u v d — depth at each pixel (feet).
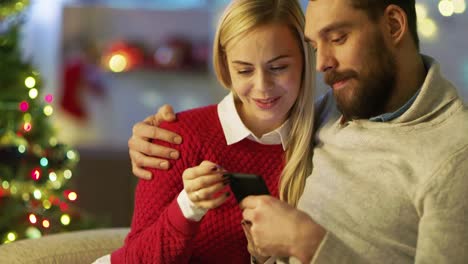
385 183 4.36
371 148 4.51
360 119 4.64
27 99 8.34
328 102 5.26
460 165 4.14
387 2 4.41
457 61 11.44
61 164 8.65
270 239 4.21
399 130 4.43
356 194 4.42
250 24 4.67
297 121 5.05
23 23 8.84
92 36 15.12
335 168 4.60
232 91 5.21
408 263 4.27
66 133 14.62
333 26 4.39
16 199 8.23
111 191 13.19
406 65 4.53
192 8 15.03
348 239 4.36
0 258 5.57
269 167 5.15
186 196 4.57
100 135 14.80
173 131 5.15
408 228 4.30
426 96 4.40
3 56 8.27
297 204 4.87
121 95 15.02
